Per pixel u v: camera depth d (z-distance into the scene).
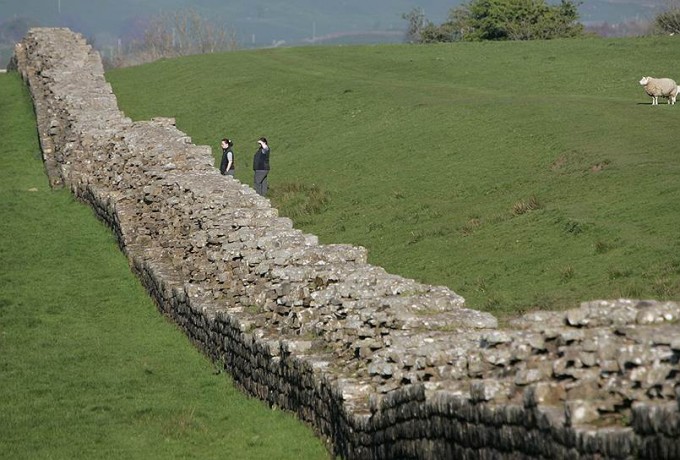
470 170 63.19
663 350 18.17
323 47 122.56
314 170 72.50
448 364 23.67
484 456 20.20
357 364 28.22
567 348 19.69
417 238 52.00
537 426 18.56
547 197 53.41
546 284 40.16
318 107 90.12
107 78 114.38
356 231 57.34
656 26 151.38
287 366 31.17
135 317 47.62
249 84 102.31
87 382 37.53
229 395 35.47
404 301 28.84
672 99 71.25
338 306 30.66
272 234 41.38
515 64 101.69
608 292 36.88
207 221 45.91
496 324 27.69
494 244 47.53
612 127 64.62
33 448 30.50
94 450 30.12
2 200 70.56
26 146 88.50
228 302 39.78
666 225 43.09
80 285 52.69
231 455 28.88
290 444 28.73
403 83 97.00
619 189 51.03
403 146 71.88
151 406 34.28
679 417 15.78
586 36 147.88
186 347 42.31
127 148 63.34
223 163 63.94
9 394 36.22
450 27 162.12
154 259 51.47
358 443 25.73
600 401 17.91
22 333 45.34
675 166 52.97
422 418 22.55
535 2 151.00
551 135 65.12
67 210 67.19
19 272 55.12
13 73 114.69
